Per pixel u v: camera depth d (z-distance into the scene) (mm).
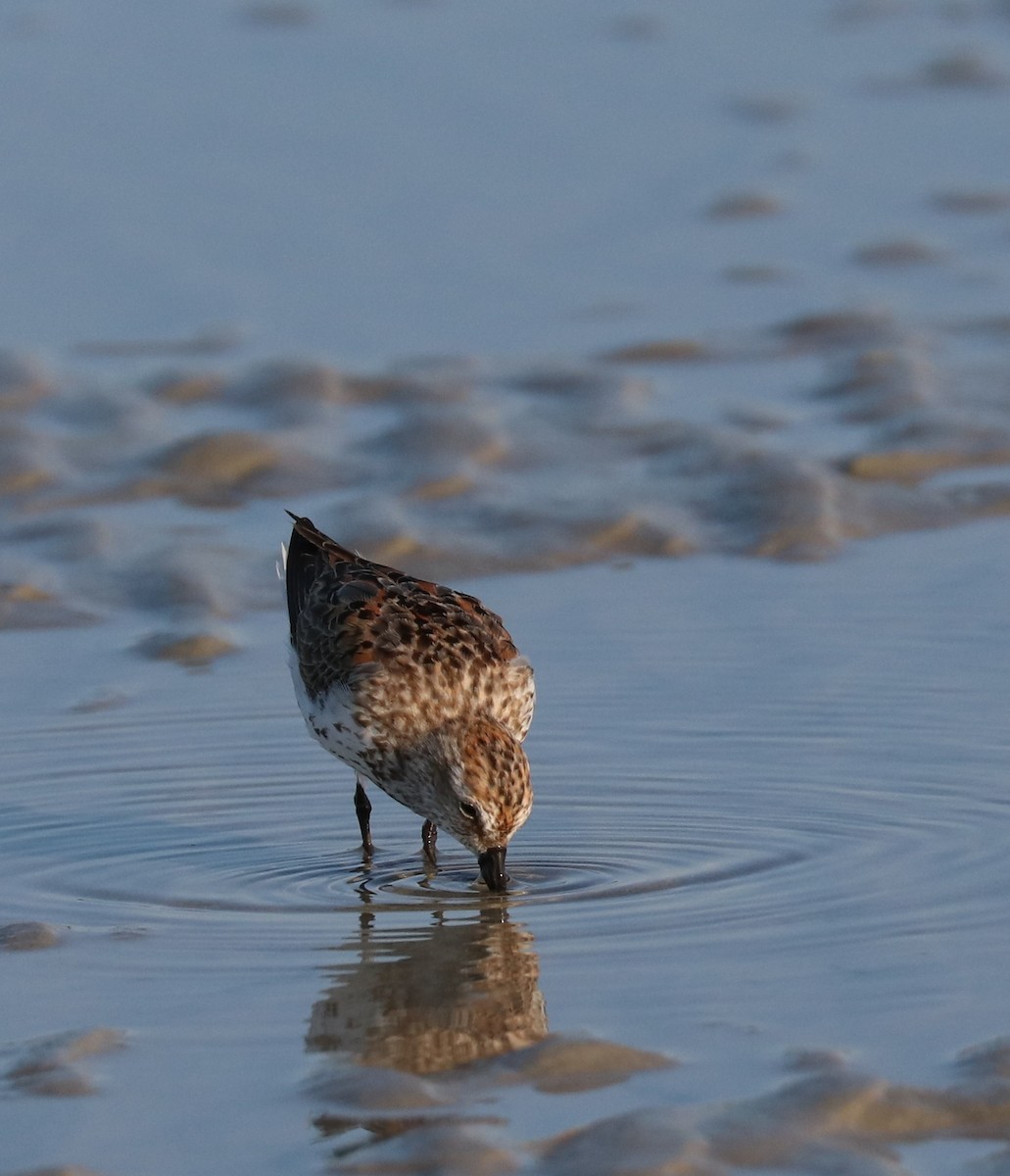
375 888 14688
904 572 22719
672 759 17250
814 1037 11312
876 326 31266
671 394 29016
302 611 17062
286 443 26453
